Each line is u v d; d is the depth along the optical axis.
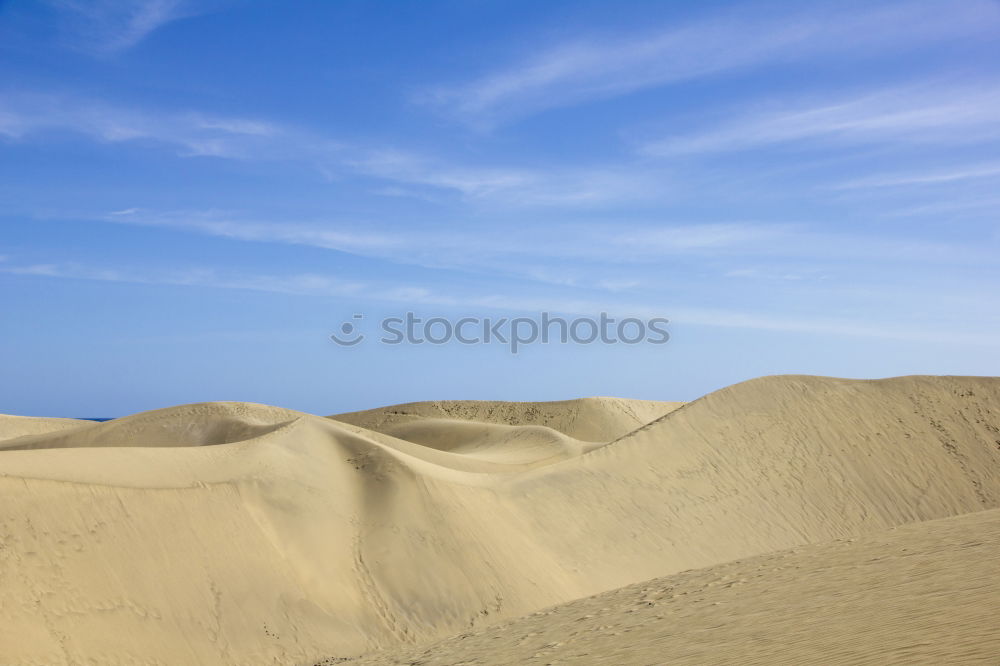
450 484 25.98
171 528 19.17
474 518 24.59
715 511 30.88
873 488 34.00
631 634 10.76
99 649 15.61
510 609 21.19
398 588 20.77
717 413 37.50
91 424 44.66
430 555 22.12
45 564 16.52
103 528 18.09
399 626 19.66
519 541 24.86
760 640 8.38
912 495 34.00
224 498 21.08
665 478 32.34
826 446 36.06
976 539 12.26
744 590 12.41
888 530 16.38
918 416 39.16
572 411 74.81
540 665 9.90
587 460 32.81
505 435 53.56
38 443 41.00
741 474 33.56
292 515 21.73
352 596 20.12
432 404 76.50
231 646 17.22
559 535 26.55
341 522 22.58
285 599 18.95
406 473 25.05
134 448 23.72
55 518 17.58
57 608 15.84
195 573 18.41
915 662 6.25
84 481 19.09
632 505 29.88
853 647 7.18
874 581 10.50
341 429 29.20
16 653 14.47
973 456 36.62
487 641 13.56
